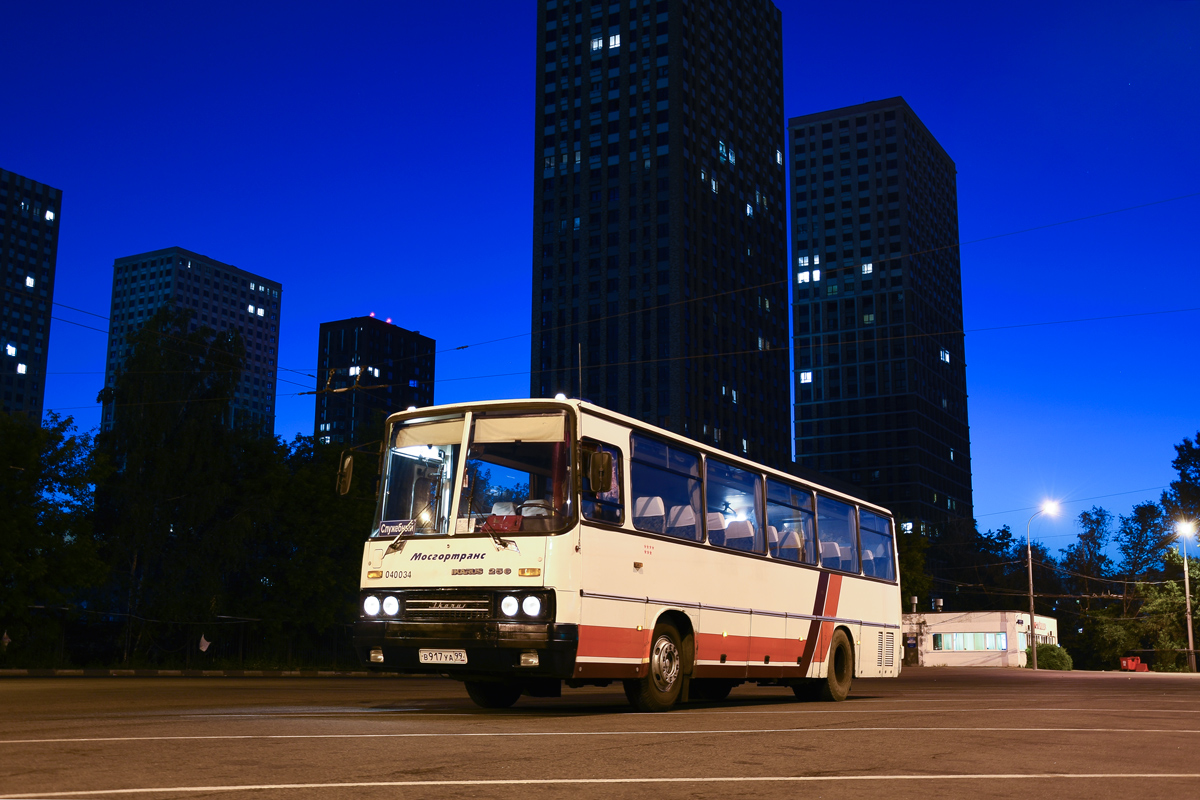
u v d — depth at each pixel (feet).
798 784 23.35
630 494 45.37
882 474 570.46
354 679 125.49
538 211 440.04
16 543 131.13
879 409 577.02
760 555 55.11
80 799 20.38
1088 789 23.25
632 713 44.09
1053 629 301.84
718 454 52.80
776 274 477.77
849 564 65.16
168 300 169.48
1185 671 210.59
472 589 41.50
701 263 425.28
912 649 280.92
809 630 59.00
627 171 426.10
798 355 600.80
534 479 42.52
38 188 630.33
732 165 454.40
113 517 162.30
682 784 23.13
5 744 29.22
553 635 40.29
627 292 417.08
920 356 589.32
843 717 43.06
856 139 606.55
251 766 24.97
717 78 451.94
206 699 57.41
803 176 615.57
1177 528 222.89
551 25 452.76
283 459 175.11
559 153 440.86
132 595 158.92
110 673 140.15
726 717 42.19
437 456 44.37
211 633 163.73
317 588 167.84
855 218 599.16
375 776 23.57
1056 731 36.91
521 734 33.04
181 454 161.07
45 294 629.51
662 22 431.84
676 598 47.37
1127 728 38.99
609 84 436.35
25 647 145.69
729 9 466.70
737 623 52.13
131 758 26.30
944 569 408.87
